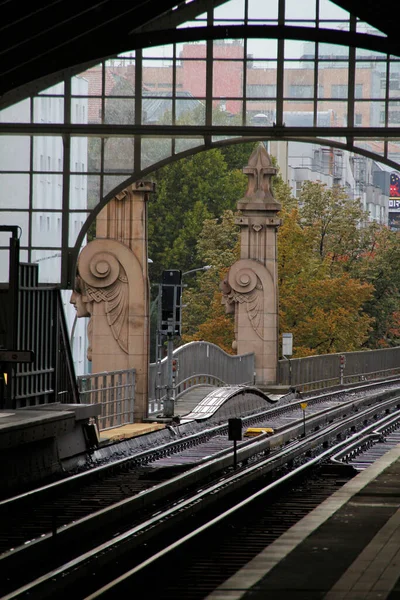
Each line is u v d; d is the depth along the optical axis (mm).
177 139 44625
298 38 41438
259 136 44062
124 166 44531
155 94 44281
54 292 40219
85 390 44031
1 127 43719
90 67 44219
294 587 18000
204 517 28609
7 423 31266
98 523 25906
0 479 30750
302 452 42625
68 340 41562
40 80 43969
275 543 21734
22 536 25734
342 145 44562
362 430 50000
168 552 21406
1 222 44312
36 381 38688
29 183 44219
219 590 17875
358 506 26750
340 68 44312
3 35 34875
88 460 38438
